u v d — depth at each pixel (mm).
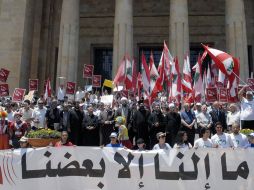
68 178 13070
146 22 44500
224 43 43250
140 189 12930
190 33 43750
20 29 36188
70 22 35000
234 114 20234
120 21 34062
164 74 24047
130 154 13125
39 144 16500
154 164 13031
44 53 41781
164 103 22547
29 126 21094
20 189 12844
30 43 37531
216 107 21547
